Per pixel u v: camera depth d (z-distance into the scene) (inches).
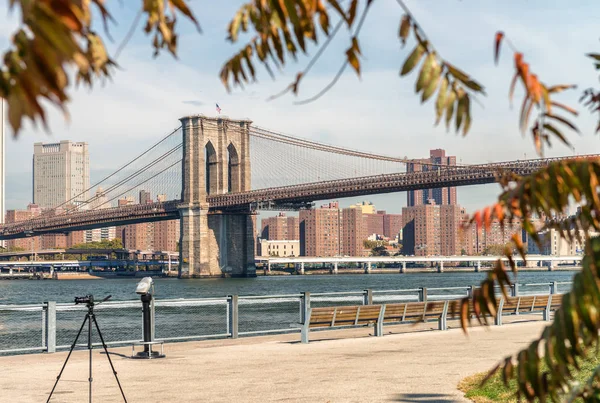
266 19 100.2
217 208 6673.2
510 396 405.4
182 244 6673.2
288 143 6269.7
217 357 629.3
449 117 95.1
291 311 1985.7
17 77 68.9
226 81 111.7
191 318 1723.7
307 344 715.4
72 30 70.2
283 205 6063.0
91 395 439.8
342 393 446.9
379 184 5098.4
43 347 683.4
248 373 535.2
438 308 830.5
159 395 450.6
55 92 69.7
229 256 6801.2
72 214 7101.4
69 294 4729.3
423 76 94.9
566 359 109.3
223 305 2402.8
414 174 4916.3
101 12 73.5
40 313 2177.7
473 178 4579.2
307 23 97.3
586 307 104.6
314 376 514.6
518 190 113.1
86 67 70.9
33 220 7214.6
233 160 6919.3
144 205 6845.5
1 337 1314.0
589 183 107.1
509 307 899.4
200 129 6692.9
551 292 1063.0
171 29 93.4
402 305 804.0
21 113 69.1
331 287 5167.3
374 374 518.3
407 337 765.3
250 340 765.9
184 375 530.9
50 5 69.2
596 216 114.4
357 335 796.6
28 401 438.3
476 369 532.4
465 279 7775.6
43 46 68.9
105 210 6865.2
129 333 1317.7
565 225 127.3
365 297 868.6
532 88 94.9
